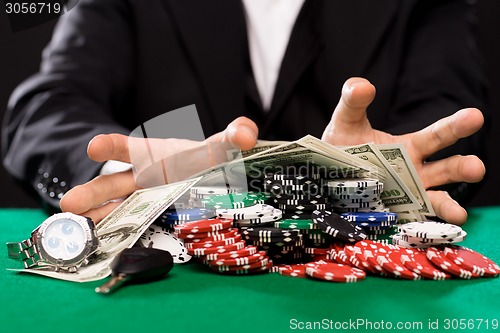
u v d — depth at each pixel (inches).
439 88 34.2
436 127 23.7
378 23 35.1
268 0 35.9
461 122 23.0
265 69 36.0
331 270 18.9
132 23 36.7
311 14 35.0
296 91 35.2
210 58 35.1
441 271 18.8
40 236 19.7
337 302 16.5
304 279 18.8
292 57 34.8
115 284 17.4
